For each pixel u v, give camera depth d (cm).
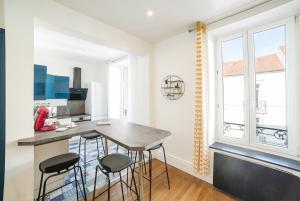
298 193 147
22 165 153
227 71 244
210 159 229
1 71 144
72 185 220
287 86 187
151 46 317
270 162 175
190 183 229
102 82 531
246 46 220
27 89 157
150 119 320
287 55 186
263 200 168
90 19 214
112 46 262
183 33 268
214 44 253
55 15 179
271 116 202
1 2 145
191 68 258
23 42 154
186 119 267
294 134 182
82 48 362
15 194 150
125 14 208
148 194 203
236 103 234
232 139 236
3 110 145
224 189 202
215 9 195
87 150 368
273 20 196
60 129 190
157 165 288
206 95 234
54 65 450
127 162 154
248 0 177
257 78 212
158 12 203
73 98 471
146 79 323
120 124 236
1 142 144
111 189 212
